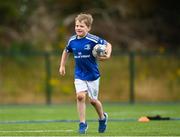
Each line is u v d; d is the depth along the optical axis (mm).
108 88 68562
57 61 68625
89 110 52188
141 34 80688
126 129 30688
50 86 65250
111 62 70188
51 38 76188
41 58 69688
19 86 67688
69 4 80375
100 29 79062
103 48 26953
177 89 69812
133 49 78312
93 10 79938
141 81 69625
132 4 82812
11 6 77250
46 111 51812
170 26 82188
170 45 80625
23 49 73750
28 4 78875
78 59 27281
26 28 76938
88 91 27344
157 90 69375
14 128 32188
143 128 31359
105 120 27953
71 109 54844
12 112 50688
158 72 70375
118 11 81188
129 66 66312
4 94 66938
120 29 80000
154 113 47969
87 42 27172
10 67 68688
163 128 31281
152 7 83250
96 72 27344
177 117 42156
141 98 68375
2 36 74938
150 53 67688
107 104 64812
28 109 55594
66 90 67250
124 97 68062
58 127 32688
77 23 27234
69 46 27547
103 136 26031
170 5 83312
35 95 67000
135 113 47969
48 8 79938
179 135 26750
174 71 70500
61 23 77312
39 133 28062
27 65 69062
